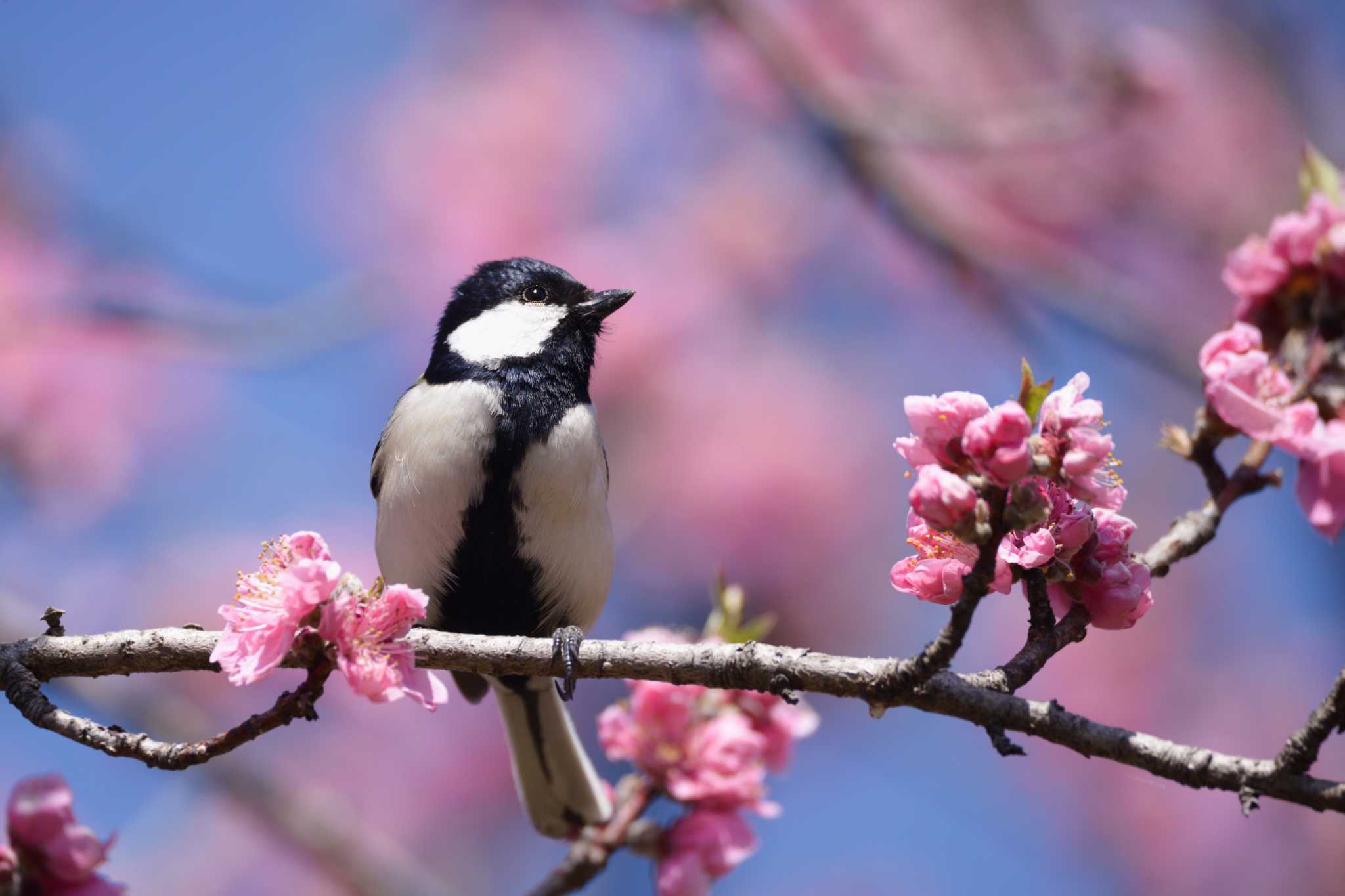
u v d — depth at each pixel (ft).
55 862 13.52
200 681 36.52
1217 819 37.91
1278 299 18.12
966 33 42.27
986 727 14.82
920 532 15.31
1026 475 14.23
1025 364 14.23
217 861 35.17
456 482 23.00
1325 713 13.65
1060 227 41.50
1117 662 39.14
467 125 42.52
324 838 34.01
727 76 41.45
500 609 23.93
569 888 20.13
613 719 20.61
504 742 39.32
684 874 19.77
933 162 41.27
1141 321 37.37
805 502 39.81
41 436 37.37
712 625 20.84
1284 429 15.87
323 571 14.69
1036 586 15.14
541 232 41.65
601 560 24.00
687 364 41.34
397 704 39.19
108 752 15.29
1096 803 39.17
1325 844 36.94
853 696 15.42
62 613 17.07
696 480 40.04
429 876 36.50
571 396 23.98
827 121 36.73
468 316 24.86
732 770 20.30
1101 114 36.17
